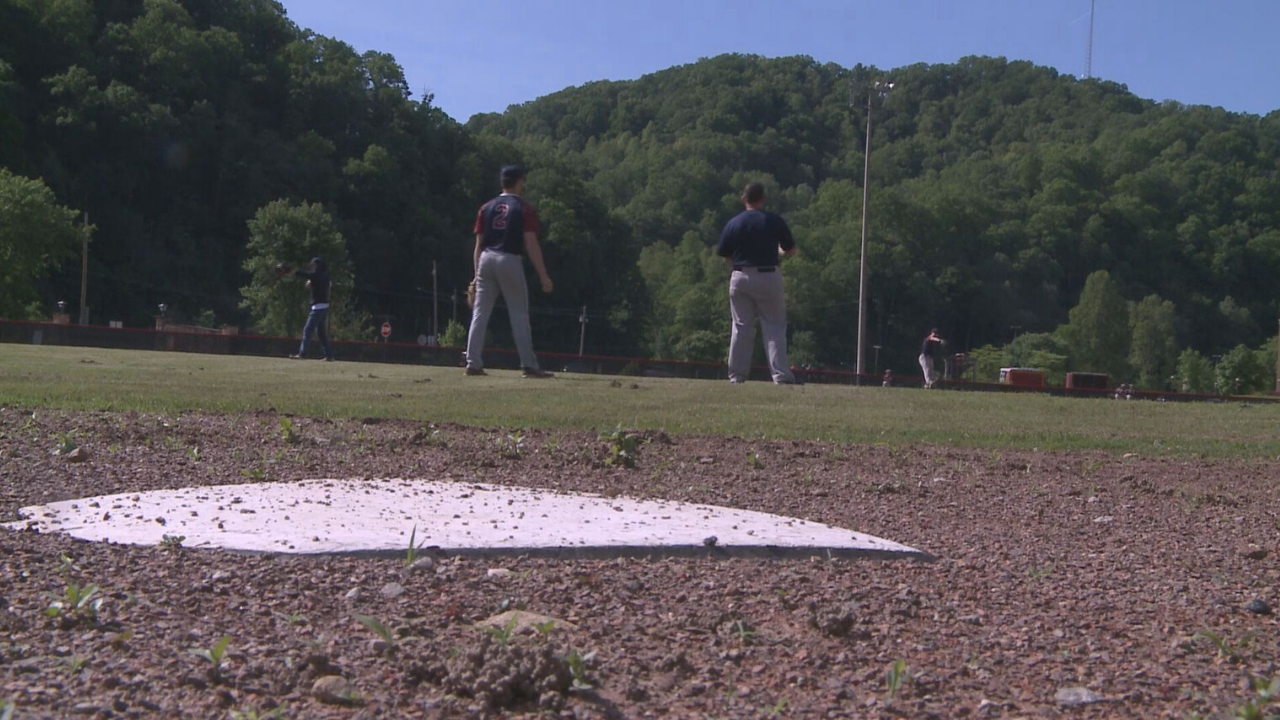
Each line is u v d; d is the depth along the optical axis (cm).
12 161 6250
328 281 1739
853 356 7800
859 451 775
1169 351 7712
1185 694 297
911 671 306
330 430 743
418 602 338
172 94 7456
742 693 284
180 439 654
